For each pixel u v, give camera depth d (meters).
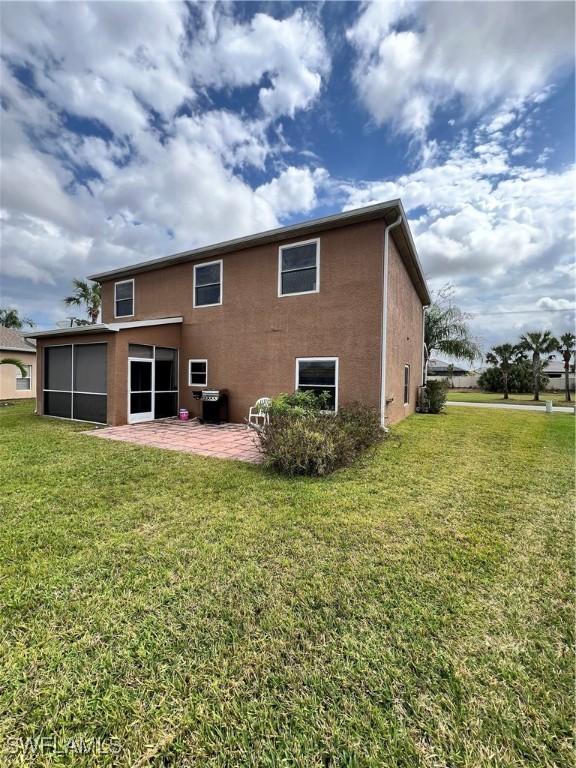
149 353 10.16
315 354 8.59
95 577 2.44
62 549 2.81
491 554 2.78
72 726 1.46
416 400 13.68
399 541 2.98
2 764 1.34
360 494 4.08
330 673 1.69
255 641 1.88
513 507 3.73
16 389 16.81
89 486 4.31
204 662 1.74
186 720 1.48
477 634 1.94
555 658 1.78
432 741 1.41
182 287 11.02
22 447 6.39
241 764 1.33
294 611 2.11
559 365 38.81
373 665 1.73
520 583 2.41
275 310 9.20
